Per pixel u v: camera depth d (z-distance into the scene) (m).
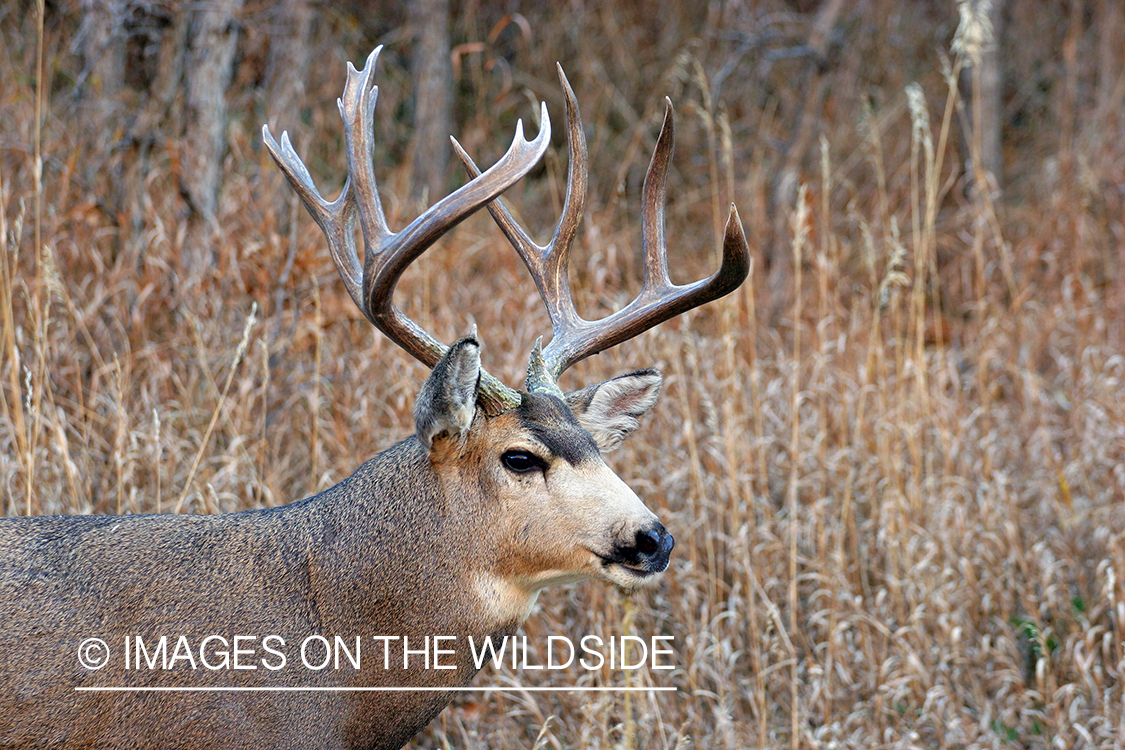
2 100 14.99
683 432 12.88
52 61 15.40
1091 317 16.86
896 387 13.90
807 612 12.01
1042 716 10.67
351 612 7.44
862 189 21.80
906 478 13.12
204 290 13.02
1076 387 15.09
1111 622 11.74
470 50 18.06
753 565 11.96
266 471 11.40
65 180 13.20
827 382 13.87
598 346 8.56
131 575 7.17
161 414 11.49
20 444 10.07
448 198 7.30
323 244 13.62
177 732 7.05
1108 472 13.38
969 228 20.31
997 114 21.84
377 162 21.30
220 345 12.63
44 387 11.00
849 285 18.00
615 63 24.61
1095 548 12.52
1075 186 20.95
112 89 15.36
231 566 7.34
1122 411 13.75
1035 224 20.20
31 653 6.86
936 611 11.59
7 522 7.42
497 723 10.59
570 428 7.45
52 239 12.66
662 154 8.63
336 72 20.53
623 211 19.75
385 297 7.70
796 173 20.05
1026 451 14.33
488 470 7.38
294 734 7.29
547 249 8.89
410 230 7.43
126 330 12.91
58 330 12.25
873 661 11.20
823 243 15.27
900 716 10.98
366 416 12.12
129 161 14.04
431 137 20.62
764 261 20.16
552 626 11.22
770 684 11.27
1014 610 12.10
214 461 11.38
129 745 7.00
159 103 14.10
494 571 7.48
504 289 15.26
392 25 24.02
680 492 12.77
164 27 14.45
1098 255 19.56
